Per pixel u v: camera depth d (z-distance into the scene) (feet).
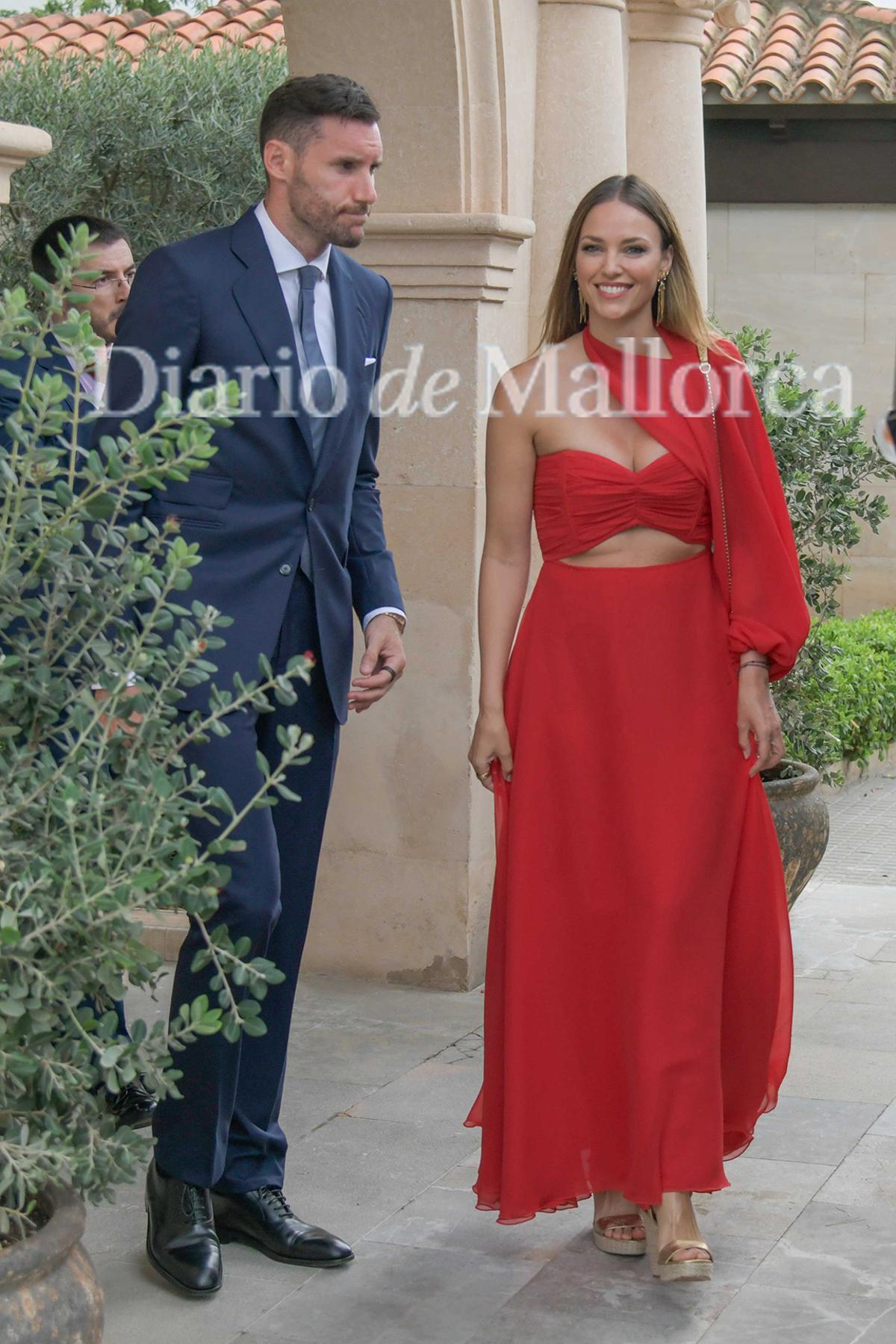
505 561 11.31
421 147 16.31
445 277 16.34
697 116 20.98
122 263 14.82
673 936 10.61
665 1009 10.59
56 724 8.89
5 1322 7.72
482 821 17.26
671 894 10.60
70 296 8.14
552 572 11.07
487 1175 11.25
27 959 7.77
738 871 11.12
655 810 10.73
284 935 11.51
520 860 10.96
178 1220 10.87
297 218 10.82
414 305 16.55
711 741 10.86
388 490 16.84
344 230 10.80
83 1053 7.98
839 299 41.52
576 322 11.14
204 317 10.76
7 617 8.46
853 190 41.06
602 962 10.94
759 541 10.84
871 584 40.96
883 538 40.83
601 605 10.85
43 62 31.17
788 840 18.07
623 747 10.80
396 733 17.06
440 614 16.78
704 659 10.91
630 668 10.81
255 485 10.94
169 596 10.74
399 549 16.83
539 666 11.05
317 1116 13.73
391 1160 12.84
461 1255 11.25
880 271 41.24
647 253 10.57
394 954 17.35
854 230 41.27
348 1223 11.76
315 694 11.36
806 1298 10.52
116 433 10.80
